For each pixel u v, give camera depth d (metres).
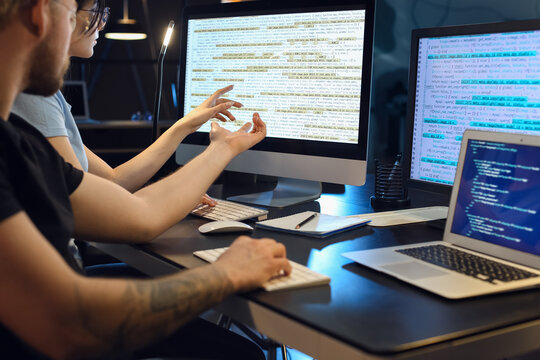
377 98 2.37
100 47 5.45
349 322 0.77
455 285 0.89
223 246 1.16
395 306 0.84
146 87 5.67
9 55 0.74
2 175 0.68
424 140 1.36
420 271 0.97
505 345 0.79
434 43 1.32
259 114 1.61
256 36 1.60
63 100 1.39
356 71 1.43
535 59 1.13
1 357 0.73
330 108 1.48
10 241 0.66
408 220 1.37
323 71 1.48
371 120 2.39
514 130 1.18
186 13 1.75
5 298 0.66
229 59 1.66
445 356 0.73
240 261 0.89
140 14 5.53
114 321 0.71
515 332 0.79
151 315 0.74
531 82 1.14
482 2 2.12
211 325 1.29
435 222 1.33
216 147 1.33
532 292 0.91
